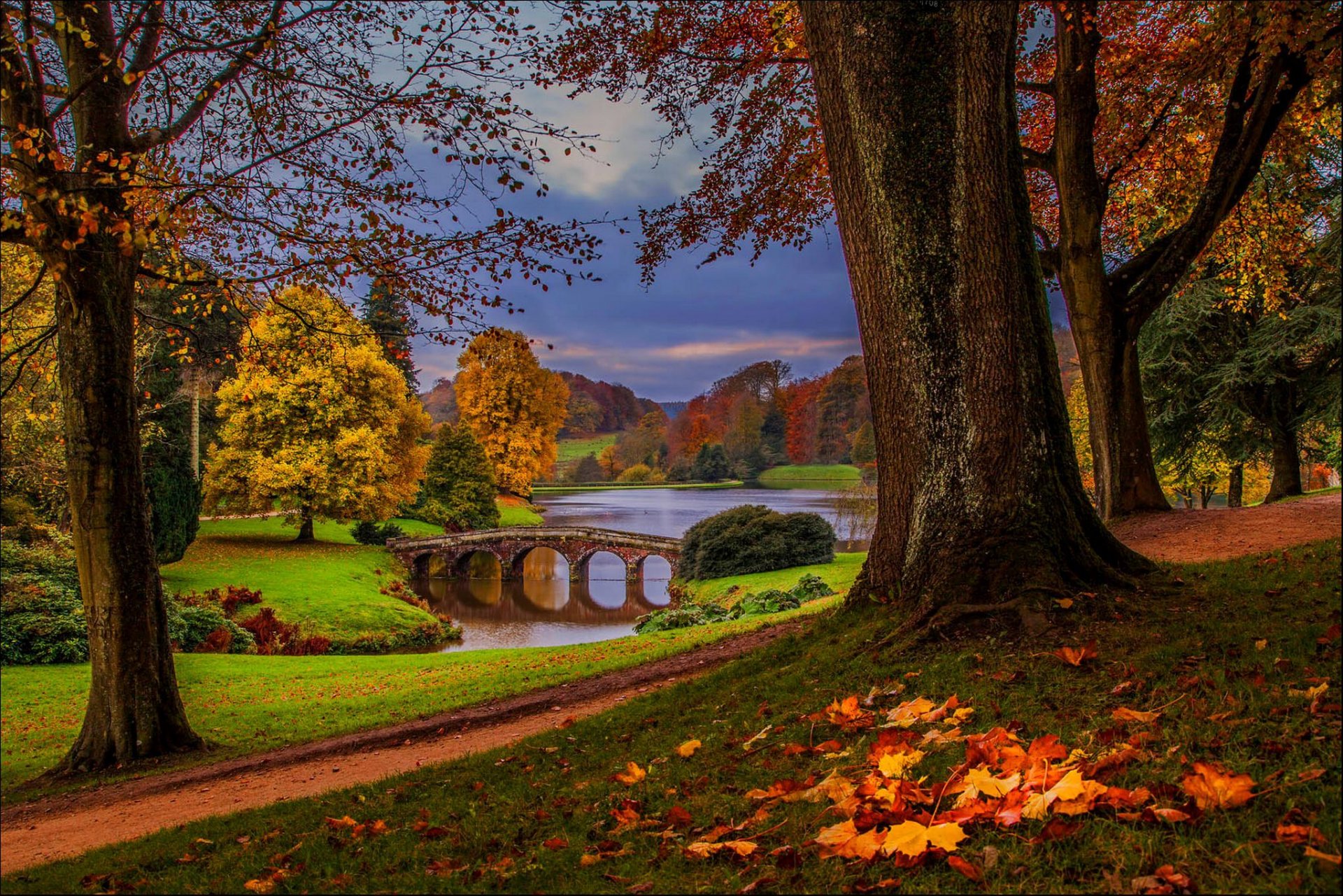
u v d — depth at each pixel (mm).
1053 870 2664
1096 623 5695
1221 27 11445
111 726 9953
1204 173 14812
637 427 148000
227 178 8898
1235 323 23188
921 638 6086
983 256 6645
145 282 12086
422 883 3602
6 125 8578
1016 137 7121
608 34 12141
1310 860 2377
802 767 4305
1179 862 2527
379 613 28203
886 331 7012
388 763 8203
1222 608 5738
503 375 63875
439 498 54500
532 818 4426
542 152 9008
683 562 33812
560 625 31484
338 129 9414
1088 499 7121
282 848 4801
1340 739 3064
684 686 7664
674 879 3131
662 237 14453
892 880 2760
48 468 21094
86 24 8922
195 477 29828
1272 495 23734
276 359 12281
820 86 7258
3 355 10273
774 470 117938
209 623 21453
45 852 6633
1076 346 14078
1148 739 3484
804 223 15211
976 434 6625
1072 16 11609
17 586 18125
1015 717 4293
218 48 8812
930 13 6668
